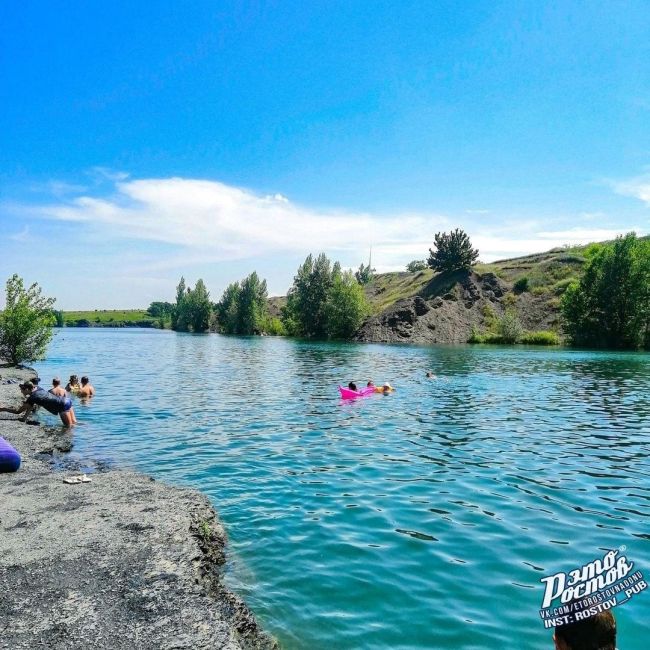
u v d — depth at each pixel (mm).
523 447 15211
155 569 7141
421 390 28031
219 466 13250
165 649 5398
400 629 6027
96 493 10422
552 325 90500
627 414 20781
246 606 6500
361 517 9672
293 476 12375
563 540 8508
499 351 64188
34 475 11906
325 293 108938
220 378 34250
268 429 17922
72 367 42188
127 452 14680
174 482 11898
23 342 38344
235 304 138250
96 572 7023
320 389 28625
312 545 8445
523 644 5684
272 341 94500
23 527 8555
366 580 7234
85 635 5605
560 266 109750
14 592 6480
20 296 38625
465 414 20875
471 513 9828
